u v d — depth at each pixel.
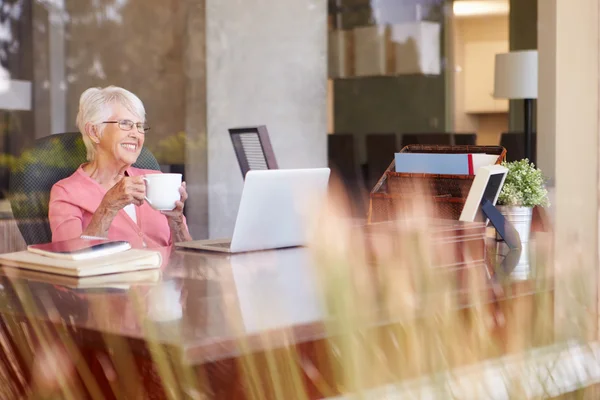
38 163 1.76
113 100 1.81
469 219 1.30
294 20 3.90
